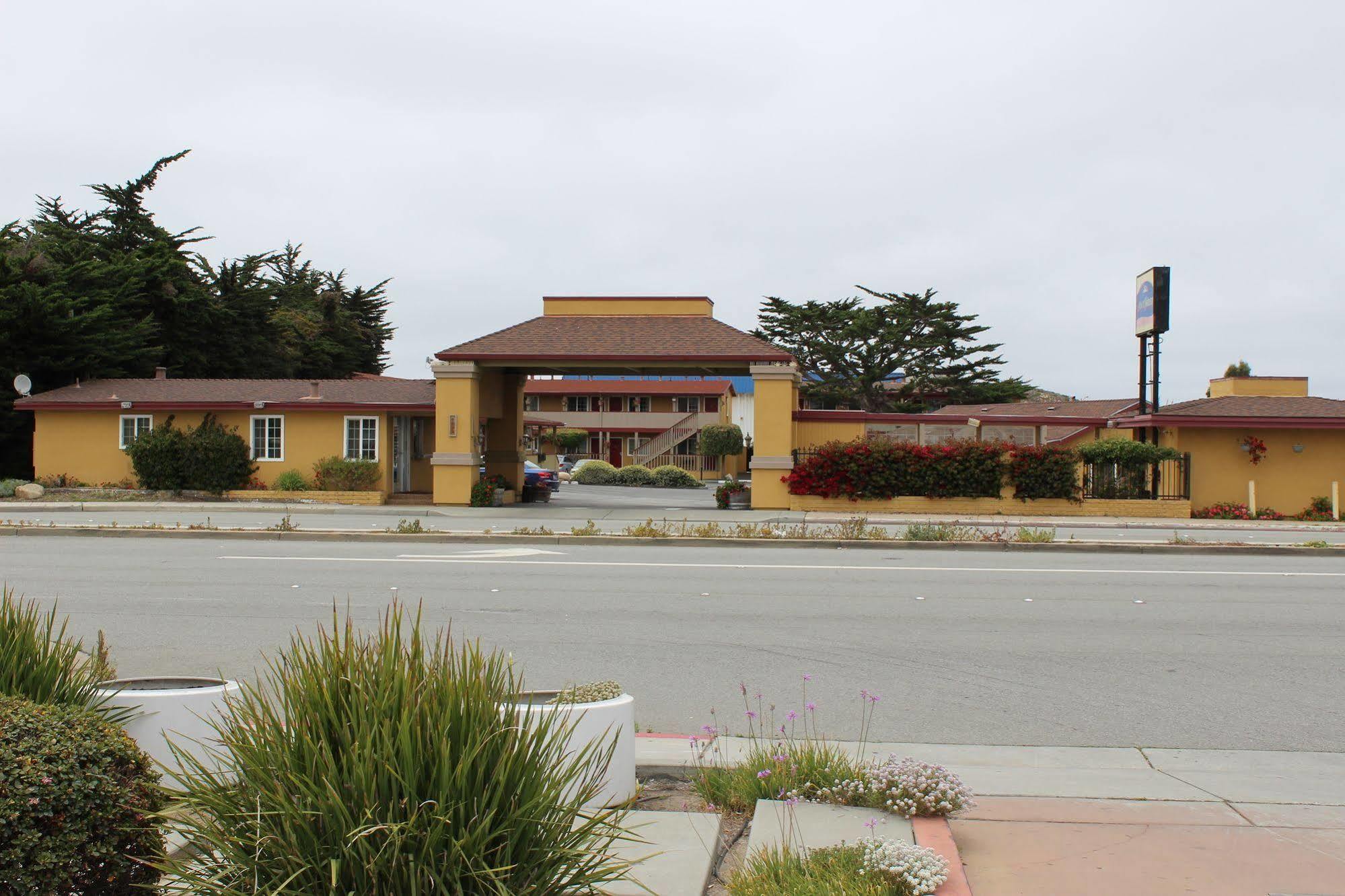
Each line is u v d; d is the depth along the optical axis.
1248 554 19.47
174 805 4.19
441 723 3.57
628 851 5.03
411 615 11.70
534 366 30.83
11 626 5.17
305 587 13.70
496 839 3.60
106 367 37.56
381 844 3.44
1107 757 7.00
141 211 47.59
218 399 31.36
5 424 35.16
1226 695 8.68
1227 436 29.22
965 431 31.12
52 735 3.87
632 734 5.88
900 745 7.24
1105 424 30.12
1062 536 22.41
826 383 67.50
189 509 27.23
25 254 38.06
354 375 60.22
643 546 19.66
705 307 31.33
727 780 6.04
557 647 10.14
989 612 12.34
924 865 4.64
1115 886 4.76
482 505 29.19
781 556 18.06
